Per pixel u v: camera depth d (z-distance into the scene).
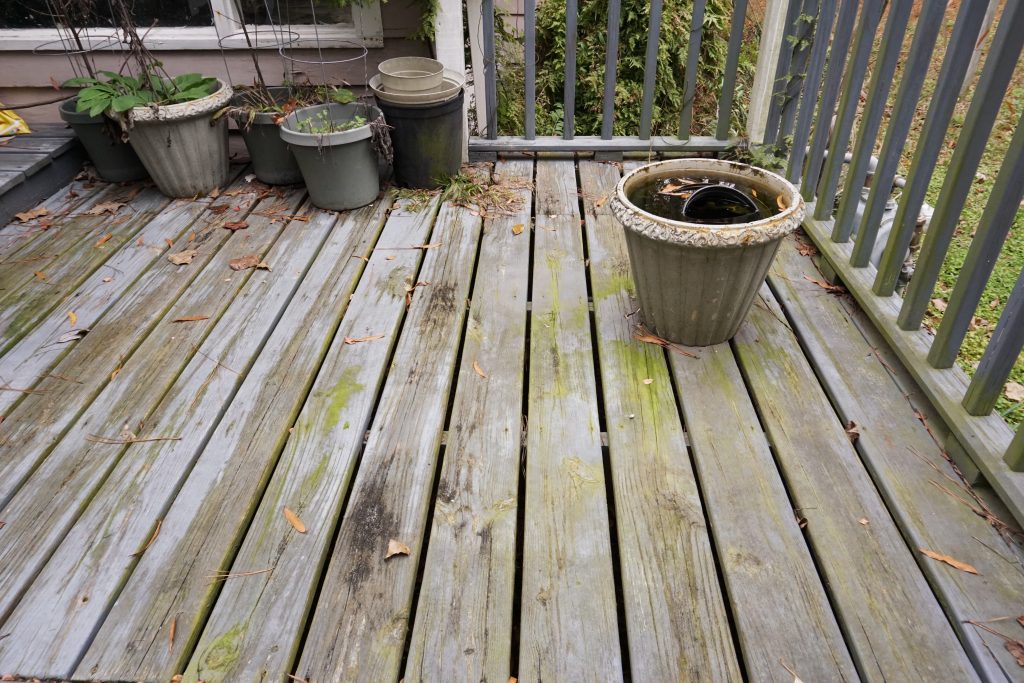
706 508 1.45
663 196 1.88
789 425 1.61
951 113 1.58
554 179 2.90
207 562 1.34
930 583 1.28
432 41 2.98
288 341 1.94
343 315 2.07
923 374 1.62
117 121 2.58
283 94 2.99
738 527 1.37
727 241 1.58
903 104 1.74
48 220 2.62
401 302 2.10
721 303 1.75
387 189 2.79
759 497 1.44
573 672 1.14
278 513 1.43
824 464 1.51
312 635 1.20
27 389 1.79
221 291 2.17
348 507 1.44
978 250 1.41
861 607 1.22
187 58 3.07
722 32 3.91
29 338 1.98
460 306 2.08
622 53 3.70
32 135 2.97
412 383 1.77
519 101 3.74
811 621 1.21
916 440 1.56
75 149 2.97
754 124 2.89
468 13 2.88
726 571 1.29
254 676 1.15
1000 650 1.15
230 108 2.69
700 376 1.77
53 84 3.11
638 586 1.27
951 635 1.18
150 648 1.20
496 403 1.70
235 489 1.49
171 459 1.57
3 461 1.57
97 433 1.65
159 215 2.66
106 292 2.18
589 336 1.94
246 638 1.20
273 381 1.79
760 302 2.06
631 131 3.84
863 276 2.01
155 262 2.34
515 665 1.27
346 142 2.43
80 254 2.39
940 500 1.41
